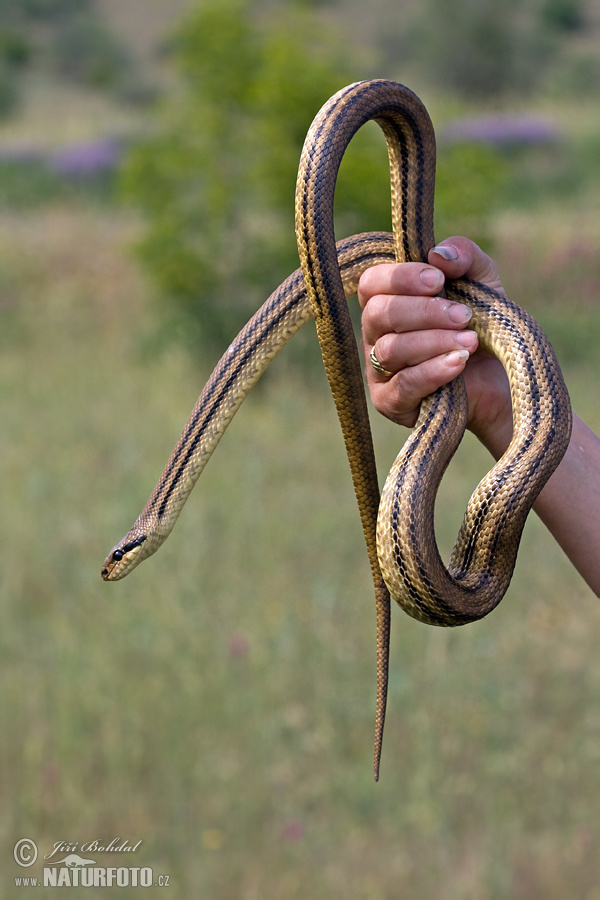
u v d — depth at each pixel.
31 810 4.77
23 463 9.33
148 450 9.64
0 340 14.55
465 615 2.34
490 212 13.90
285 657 5.73
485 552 2.42
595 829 4.62
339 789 4.86
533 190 24.78
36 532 7.58
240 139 12.43
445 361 2.33
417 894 4.30
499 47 49.47
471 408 2.62
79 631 6.14
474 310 2.54
